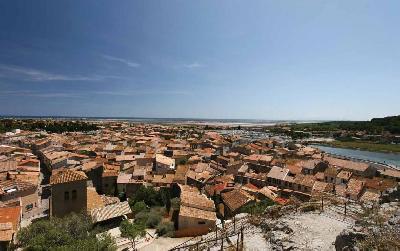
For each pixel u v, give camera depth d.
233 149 156.62
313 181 86.12
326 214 30.89
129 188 83.12
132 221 58.00
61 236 39.12
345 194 77.31
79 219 47.53
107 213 57.97
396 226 21.41
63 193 55.66
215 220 51.47
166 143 174.00
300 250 22.86
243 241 26.39
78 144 163.38
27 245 39.28
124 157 122.25
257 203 57.47
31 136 192.75
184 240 48.56
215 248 26.62
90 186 87.00
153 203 69.62
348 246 19.81
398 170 121.62
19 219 55.88
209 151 150.25
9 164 95.88
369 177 108.44
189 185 85.06
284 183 89.19
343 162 122.81
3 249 42.53
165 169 105.94
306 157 143.75
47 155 119.38
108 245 38.78
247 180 96.69
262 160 120.12
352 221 28.33
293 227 27.42
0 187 69.31
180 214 51.09
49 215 61.38
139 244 47.16
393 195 34.28
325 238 24.78
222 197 66.44
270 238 26.23
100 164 100.62
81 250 35.47
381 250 18.31
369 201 35.16
